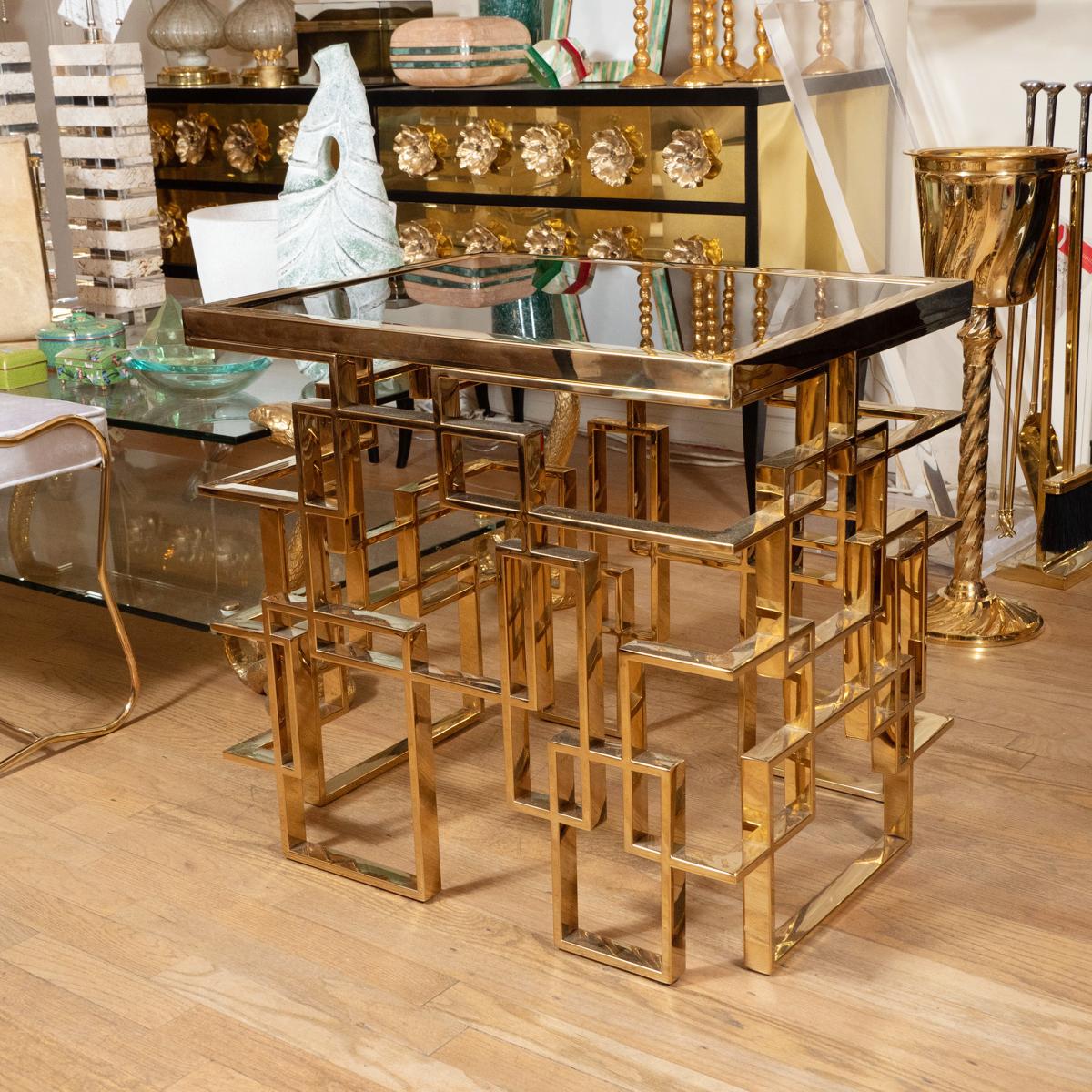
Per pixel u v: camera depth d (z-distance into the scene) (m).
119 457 3.39
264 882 1.88
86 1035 1.57
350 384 1.76
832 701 1.72
